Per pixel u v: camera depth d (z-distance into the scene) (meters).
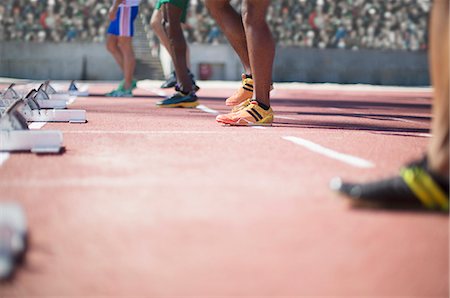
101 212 2.14
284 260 1.71
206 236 1.90
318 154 3.49
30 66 21.34
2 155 3.29
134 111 6.88
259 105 5.13
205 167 3.01
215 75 21.70
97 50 21.39
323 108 8.87
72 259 1.70
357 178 2.78
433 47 2.30
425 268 1.67
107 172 2.85
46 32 21.31
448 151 2.18
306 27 22.28
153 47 21.69
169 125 5.16
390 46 22.67
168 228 1.97
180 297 1.47
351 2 22.34
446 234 1.95
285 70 22.30
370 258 1.73
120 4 9.77
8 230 1.58
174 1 7.16
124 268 1.64
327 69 22.50
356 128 5.38
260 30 4.92
